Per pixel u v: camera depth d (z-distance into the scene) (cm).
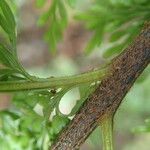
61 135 25
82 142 25
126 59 25
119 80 25
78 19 45
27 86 25
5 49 27
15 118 34
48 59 114
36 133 34
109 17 43
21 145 34
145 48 25
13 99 32
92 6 44
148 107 93
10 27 27
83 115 25
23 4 119
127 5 42
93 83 26
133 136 103
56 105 27
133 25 42
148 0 42
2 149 35
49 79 26
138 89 91
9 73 26
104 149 26
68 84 25
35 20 117
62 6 46
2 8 26
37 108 61
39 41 117
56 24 47
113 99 25
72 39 118
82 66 108
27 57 115
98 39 45
